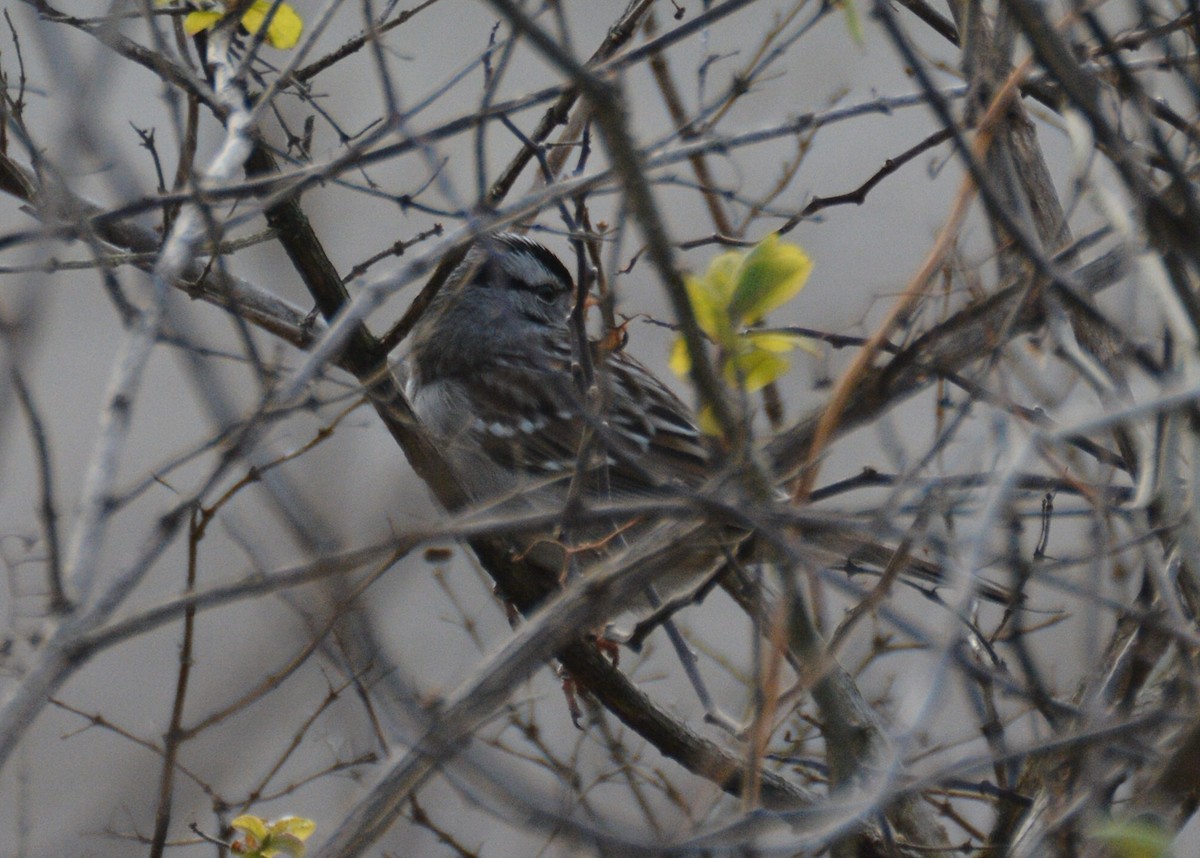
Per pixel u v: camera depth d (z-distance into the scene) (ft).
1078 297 15.87
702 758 25.22
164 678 34.14
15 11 28.84
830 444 17.19
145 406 41.96
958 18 21.74
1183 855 23.39
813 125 20.68
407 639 29.55
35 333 16.24
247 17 25.50
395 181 35.53
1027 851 17.92
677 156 20.20
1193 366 16.05
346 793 26.99
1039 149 22.35
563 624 16.89
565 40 15.05
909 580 21.74
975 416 19.45
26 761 28.99
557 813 16.01
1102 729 15.60
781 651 15.90
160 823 23.25
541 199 18.58
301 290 32.19
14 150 26.30
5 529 33.37
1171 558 18.48
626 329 26.17
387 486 24.57
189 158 22.02
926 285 17.84
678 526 17.39
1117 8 21.18
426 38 41.57
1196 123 19.01
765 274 16.83
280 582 15.21
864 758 20.10
